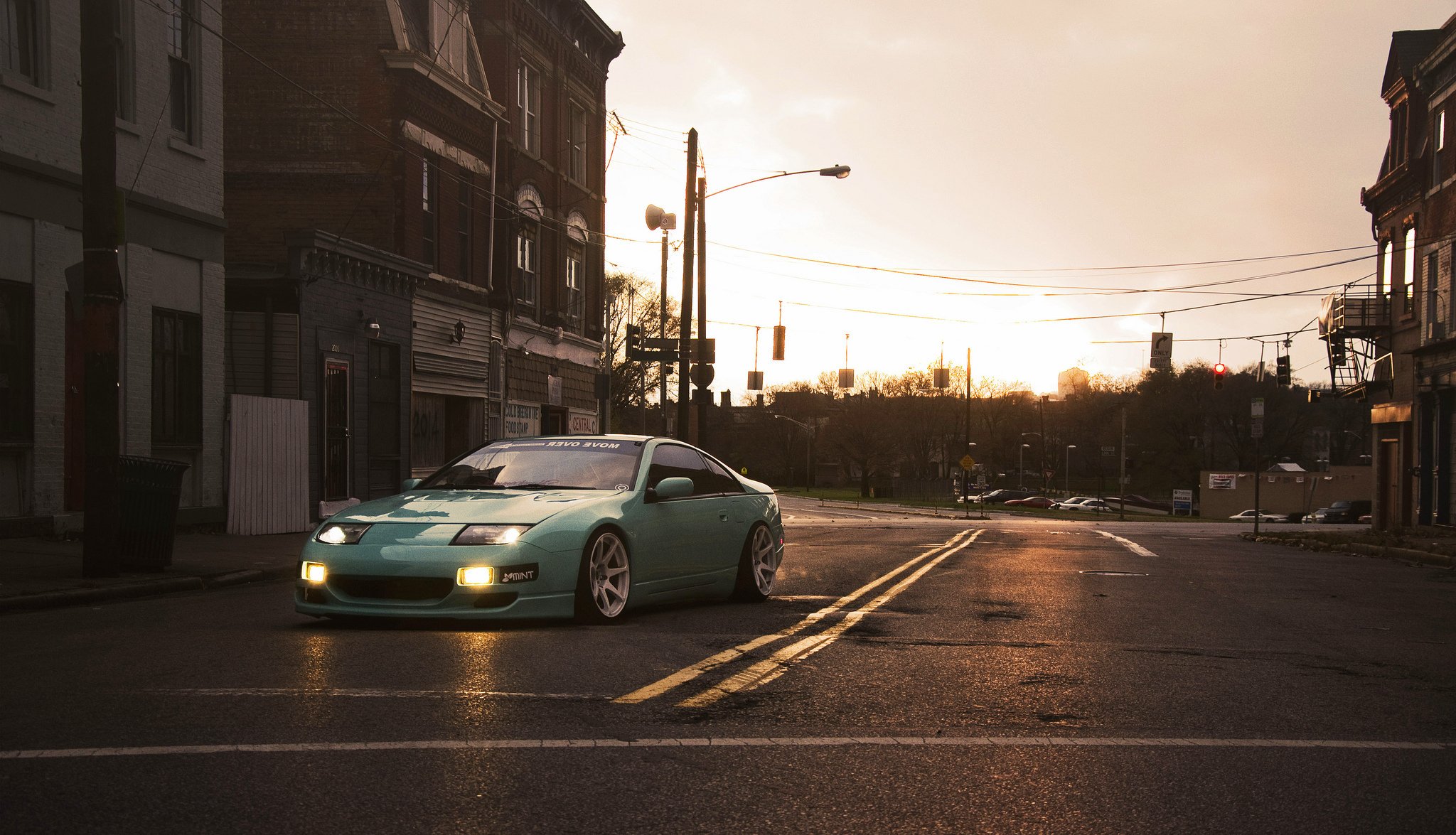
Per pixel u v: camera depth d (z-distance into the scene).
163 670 6.02
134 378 15.80
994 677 6.29
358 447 21.64
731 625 8.09
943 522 42.19
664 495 8.54
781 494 97.62
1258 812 3.93
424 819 3.67
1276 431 85.25
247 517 17.53
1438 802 4.08
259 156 23.48
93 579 10.59
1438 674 6.70
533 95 30.73
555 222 31.81
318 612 7.46
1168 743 4.88
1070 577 12.76
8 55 13.85
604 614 7.95
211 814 3.68
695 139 26.31
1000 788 4.17
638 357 26.75
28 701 5.25
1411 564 17.53
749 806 3.89
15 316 13.86
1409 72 29.20
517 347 29.81
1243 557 17.98
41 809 3.70
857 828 3.69
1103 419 99.00
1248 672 6.64
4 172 13.58
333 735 4.68
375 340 22.44
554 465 8.84
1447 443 26.95
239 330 19.69
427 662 6.27
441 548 7.34
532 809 3.79
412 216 23.97
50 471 14.29
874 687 5.92
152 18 16.23
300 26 23.53
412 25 24.77
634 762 4.39
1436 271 27.55
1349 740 4.99
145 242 16.06
